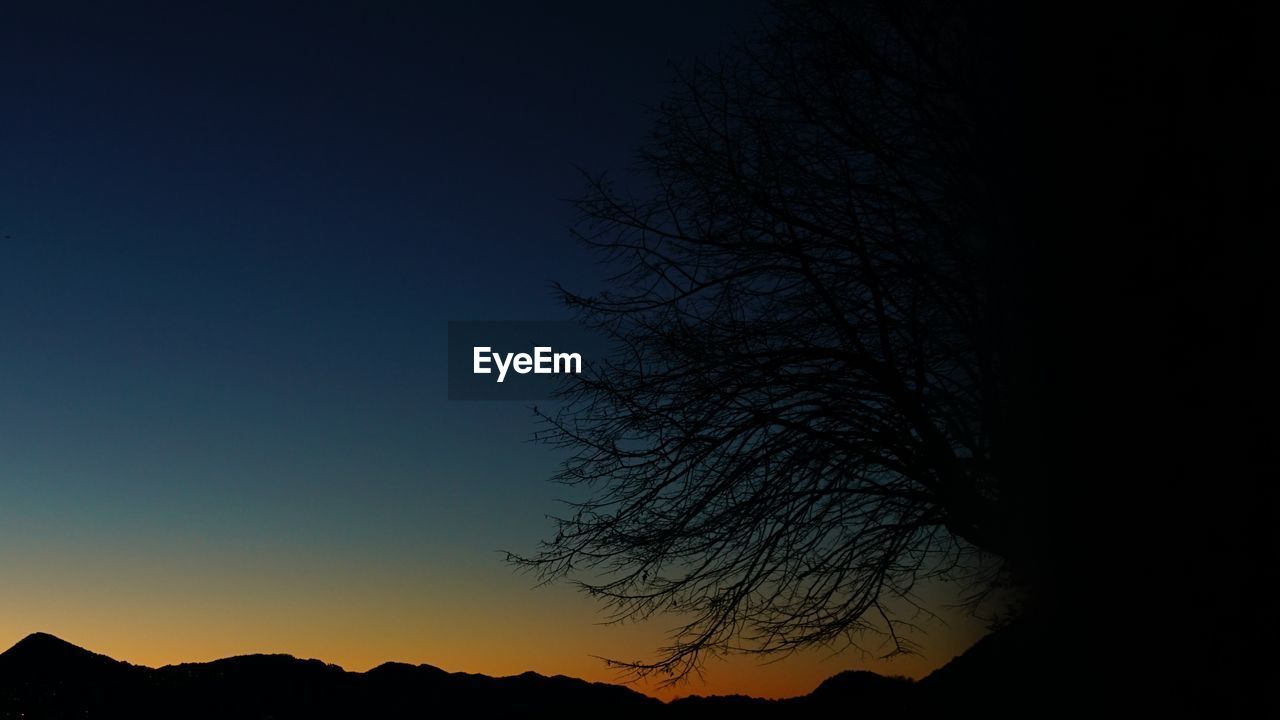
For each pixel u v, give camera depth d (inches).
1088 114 278.4
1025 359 281.4
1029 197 284.4
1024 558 283.0
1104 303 267.0
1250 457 240.4
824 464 299.1
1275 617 228.2
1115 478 257.8
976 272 292.7
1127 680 244.8
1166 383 255.1
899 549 309.0
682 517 303.3
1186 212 260.4
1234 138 257.4
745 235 311.4
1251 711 223.6
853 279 302.5
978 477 303.0
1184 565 243.4
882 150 307.3
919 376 289.6
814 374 305.4
